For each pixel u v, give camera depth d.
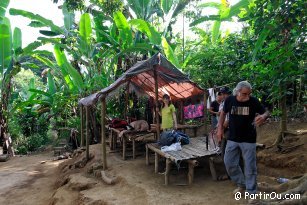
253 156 4.20
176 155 5.69
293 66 4.63
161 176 6.21
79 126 14.66
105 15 12.32
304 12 3.95
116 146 9.55
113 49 12.85
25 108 16.81
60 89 17.20
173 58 11.47
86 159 8.80
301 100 10.04
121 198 5.16
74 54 13.64
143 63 7.05
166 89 9.43
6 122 14.60
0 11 12.47
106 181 6.34
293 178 5.34
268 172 6.28
